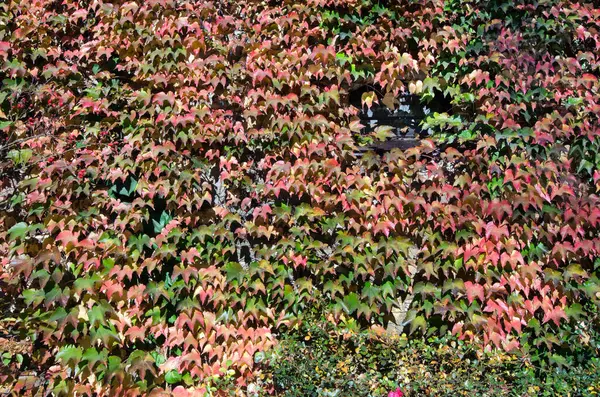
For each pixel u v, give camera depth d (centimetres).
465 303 417
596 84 431
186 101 432
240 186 429
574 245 420
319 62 436
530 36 433
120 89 431
